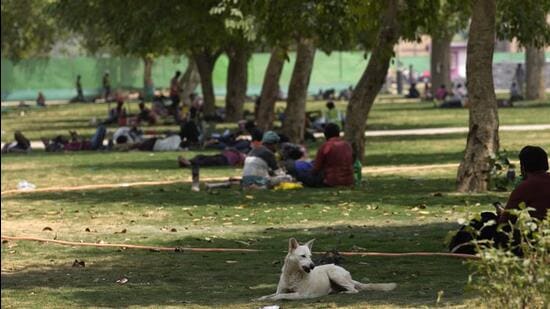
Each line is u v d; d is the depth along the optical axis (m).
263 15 27.92
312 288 12.04
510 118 52.59
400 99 87.75
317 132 46.12
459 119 55.41
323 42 30.91
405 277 13.53
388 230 18.20
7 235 18.72
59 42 97.25
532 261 8.34
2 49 83.62
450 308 10.93
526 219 8.73
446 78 81.44
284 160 27.31
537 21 32.59
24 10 78.44
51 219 21.05
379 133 45.88
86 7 48.00
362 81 28.61
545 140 37.84
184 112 57.09
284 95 88.69
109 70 97.94
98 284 13.88
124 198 24.39
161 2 40.22
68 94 97.56
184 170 31.22
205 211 21.45
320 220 19.77
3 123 63.69
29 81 96.88
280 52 29.97
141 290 13.29
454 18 48.09
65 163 34.91
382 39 28.06
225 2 28.94
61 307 12.16
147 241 17.75
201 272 14.59
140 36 41.97
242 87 56.78
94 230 19.34
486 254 8.42
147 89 90.38
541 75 71.88
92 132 53.34
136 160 35.38
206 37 40.72
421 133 45.19
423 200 22.03
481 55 22.86
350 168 25.27
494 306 8.44
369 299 11.74
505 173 24.67
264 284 13.48
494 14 22.86
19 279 14.41
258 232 18.48
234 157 32.28
